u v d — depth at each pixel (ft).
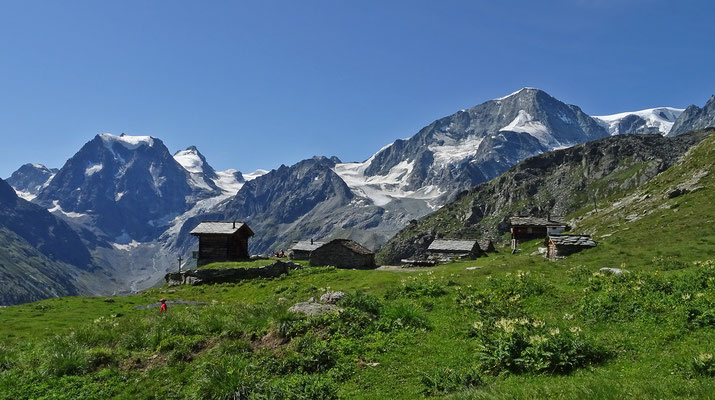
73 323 123.54
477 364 52.85
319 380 52.75
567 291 83.51
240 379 52.90
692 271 93.15
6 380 59.21
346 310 70.49
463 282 107.24
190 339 69.10
